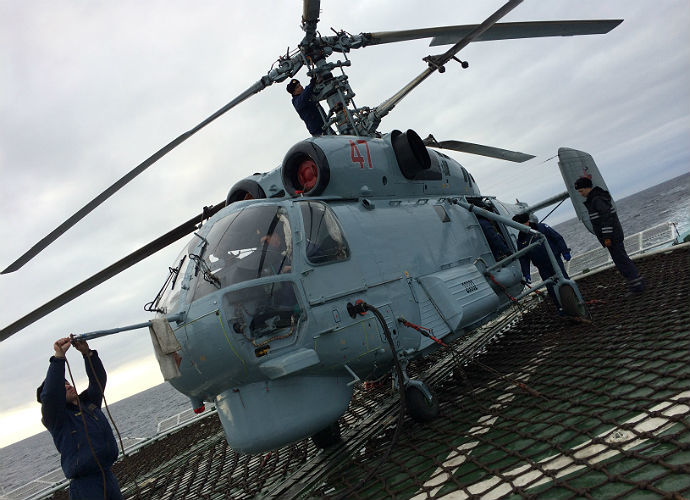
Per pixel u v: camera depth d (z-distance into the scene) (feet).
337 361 14.57
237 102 21.36
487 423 13.88
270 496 14.51
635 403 11.57
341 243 16.15
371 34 21.86
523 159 27.96
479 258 22.40
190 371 13.60
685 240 33.76
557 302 23.91
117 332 12.32
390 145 21.04
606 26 23.29
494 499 9.42
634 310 20.18
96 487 13.41
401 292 17.15
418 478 11.83
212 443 26.73
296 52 21.35
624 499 7.84
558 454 10.37
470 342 27.37
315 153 17.69
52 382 12.10
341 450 16.22
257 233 14.92
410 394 15.85
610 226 22.21
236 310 13.20
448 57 20.01
